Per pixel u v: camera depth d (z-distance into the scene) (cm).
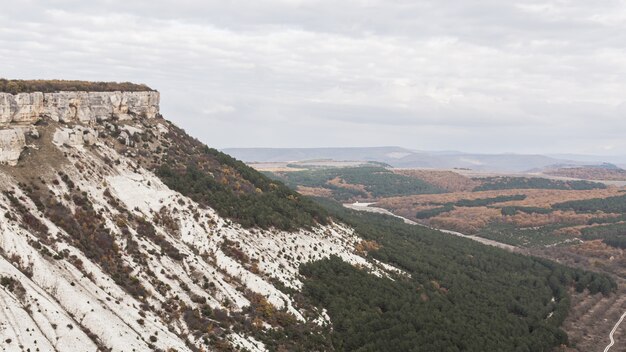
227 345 10156
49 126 12875
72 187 11919
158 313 10250
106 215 11831
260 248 14125
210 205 14575
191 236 13100
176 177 14838
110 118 15312
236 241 13675
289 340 11344
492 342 13650
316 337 11706
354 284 14588
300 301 12938
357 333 12356
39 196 11144
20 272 9006
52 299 8938
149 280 10925
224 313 11088
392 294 14875
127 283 10475
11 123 12175
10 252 9331
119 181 13262
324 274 14588
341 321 12662
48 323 8388
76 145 13175
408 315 13688
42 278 9225
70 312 8956
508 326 15262
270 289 12650
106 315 9169
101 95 14950
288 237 15488
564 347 15588
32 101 12575
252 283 12600
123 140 14838
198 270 12031
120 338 8825
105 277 10112
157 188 13900
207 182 15712
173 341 9562
